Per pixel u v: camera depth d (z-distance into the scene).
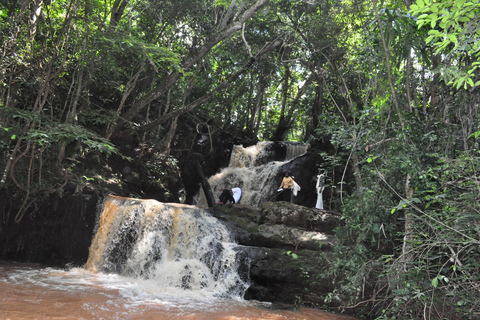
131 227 11.80
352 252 7.25
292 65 20.66
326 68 16.95
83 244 12.54
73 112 12.88
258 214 11.23
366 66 10.70
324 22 15.89
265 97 30.56
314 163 20.88
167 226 11.34
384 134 7.03
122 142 18.06
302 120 29.22
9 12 12.09
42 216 13.38
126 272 11.23
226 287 9.61
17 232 13.13
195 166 21.69
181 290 9.62
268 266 9.33
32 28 12.27
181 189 20.22
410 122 7.00
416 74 8.95
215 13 16.55
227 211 11.63
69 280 10.00
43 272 11.03
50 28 12.64
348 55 15.48
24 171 12.72
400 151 6.69
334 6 16.00
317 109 22.02
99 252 11.93
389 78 6.68
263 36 19.06
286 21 19.70
